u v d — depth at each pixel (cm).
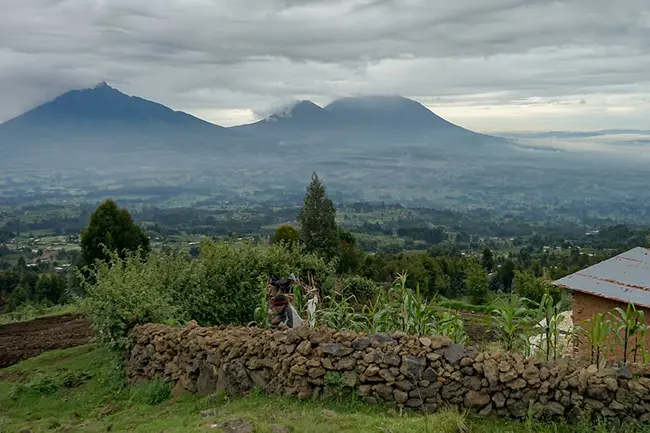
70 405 830
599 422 537
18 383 951
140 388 812
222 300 1167
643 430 521
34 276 3525
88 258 2452
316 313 914
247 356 697
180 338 794
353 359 627
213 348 739
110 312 884
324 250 2686
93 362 1022
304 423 549
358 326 841
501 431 543
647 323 839
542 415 557
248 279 1224
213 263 1198
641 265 991
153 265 1114
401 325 802
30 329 1495
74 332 1409
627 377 548
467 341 873
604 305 899
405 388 600
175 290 1080
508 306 761
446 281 3055
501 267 3853
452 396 589
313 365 637
